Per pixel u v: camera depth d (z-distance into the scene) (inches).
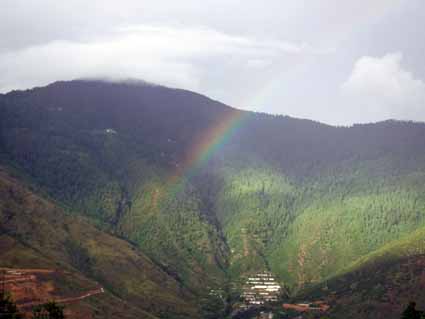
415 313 6806.1
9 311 6752.0
